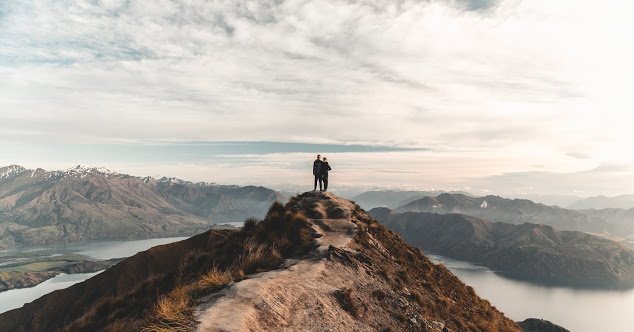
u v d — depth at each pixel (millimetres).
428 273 29391
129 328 16375
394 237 35469
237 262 23359
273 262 21516
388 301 19469
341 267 21078
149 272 65812
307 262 21094
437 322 20250
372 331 15898
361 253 23719
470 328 22656
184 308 12805
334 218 33062
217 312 12648
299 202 38969
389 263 25812
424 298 22797
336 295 17297
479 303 31094
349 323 15586
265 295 14539
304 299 15820
